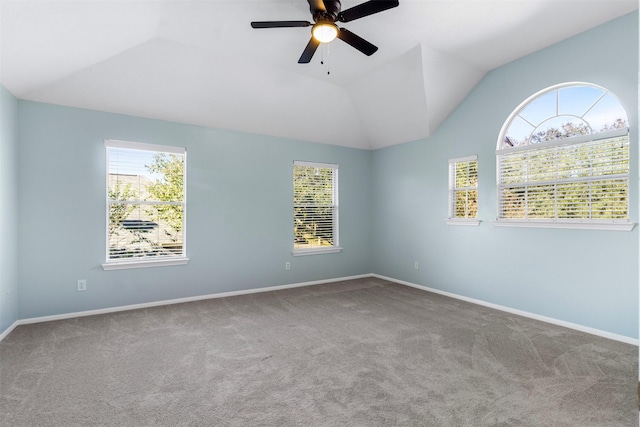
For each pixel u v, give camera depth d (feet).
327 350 8.99
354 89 14.82
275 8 9.14
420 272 16.47
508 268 12.55
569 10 9.27
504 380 7.32
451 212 14.88
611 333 9.75
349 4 8.99
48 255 11.40
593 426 5.73
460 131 14.33
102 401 6.51
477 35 10.59
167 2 8.75
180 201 13.97
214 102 13.50
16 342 9.46
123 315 12.02
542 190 11.55
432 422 5.85
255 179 15.69
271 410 6.23
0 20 7.20
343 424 5.81
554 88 11.25
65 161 11.64
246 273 15.47
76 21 8.23
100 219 12.24
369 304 13.58
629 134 9.37
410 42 11.03
